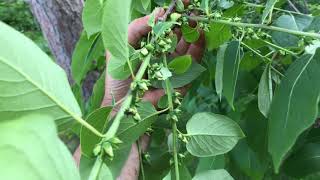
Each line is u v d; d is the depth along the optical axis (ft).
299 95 0.82
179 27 1.21
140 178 1.13
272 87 1.23
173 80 1.09
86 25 1.00
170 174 0.96
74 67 1.33
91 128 0.67
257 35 1.18
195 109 1.87
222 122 0.97
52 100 0.61
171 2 1.24
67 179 0.46
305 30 1.13
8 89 0.58
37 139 0.40
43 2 2.56
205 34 1.22
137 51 0.96
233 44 1.06
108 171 0.68
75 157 1.06
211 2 1.30
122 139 0.88
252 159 1.24
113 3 0.77
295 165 1.16
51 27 2.61
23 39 0.58
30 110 0.60
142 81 0.85
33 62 0.59
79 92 1.39
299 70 0.85
